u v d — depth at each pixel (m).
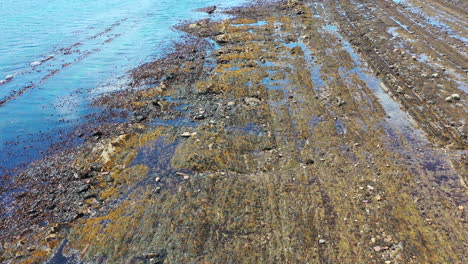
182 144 10.70
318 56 16.52
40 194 9.16
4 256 7.45
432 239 7.27
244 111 12.31
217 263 7.00
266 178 9.20
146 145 10.77
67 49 19.61
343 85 13.68
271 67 15.66
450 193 8.39
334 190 8.66
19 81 15.80
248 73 15.17
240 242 7.43
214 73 15.56
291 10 24.77
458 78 13.57
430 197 8.30
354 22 21.00
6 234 8.00
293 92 13.39
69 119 12.73
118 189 9.10
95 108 13.39
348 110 12.00
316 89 13.52
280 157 9.95
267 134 10.97
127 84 15.16
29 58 18.39
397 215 7.87
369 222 7.74
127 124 12.14
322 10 24.00
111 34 22.03
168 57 17.91
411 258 6.90
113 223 8.05
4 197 9.12
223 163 9.79
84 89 14.96
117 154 10.40
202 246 7.38
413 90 12.95
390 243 7.23
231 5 28.20
